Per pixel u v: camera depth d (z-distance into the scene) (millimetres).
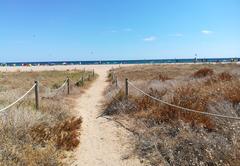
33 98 12953
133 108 11383
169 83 15219
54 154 6258
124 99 12445
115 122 10453
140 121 9570
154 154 7051
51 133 7766
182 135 7203
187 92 10406
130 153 7355
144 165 6648
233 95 8969
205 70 20891
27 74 43094
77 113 12680
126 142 8180
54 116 10055
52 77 36438
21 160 5699
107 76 42000
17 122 7367
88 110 13680
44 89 18828
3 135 6500
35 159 5883
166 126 8484
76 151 7621
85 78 31828
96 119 11414
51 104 11516
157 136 7922
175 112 8922
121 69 54188
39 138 7234
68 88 18594
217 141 6434
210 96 9586
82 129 9836
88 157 7219
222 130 7133
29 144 6578
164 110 9281
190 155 6395
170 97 10633
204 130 7391
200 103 8883
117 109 11938
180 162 6383
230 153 5742
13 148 5906
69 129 8914
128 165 6707
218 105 8508
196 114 8148
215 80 13578
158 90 12664
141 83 17016
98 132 9453
